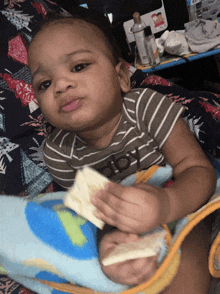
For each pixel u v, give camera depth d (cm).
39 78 54
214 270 46
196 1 154
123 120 64
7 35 84
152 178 57
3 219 43
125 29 162
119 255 37
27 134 84
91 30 57
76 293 44
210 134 65
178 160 58
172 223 48
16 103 82
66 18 59
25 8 88
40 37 55
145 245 38
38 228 41
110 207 39
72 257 40
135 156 65
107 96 53
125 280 39
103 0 154
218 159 63
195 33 144
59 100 51
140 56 156
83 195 42
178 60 147
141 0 158
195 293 45
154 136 62
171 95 77
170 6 162
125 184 60
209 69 170
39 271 45
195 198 47
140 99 64
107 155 66
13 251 41
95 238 44
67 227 42
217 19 156
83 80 50
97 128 60
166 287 45
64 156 70
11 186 77
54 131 75
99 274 40
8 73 83
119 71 61
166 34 158
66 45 52
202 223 55
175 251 40
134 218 39
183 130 60
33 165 82
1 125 80
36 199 54
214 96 78
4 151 79
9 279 53
